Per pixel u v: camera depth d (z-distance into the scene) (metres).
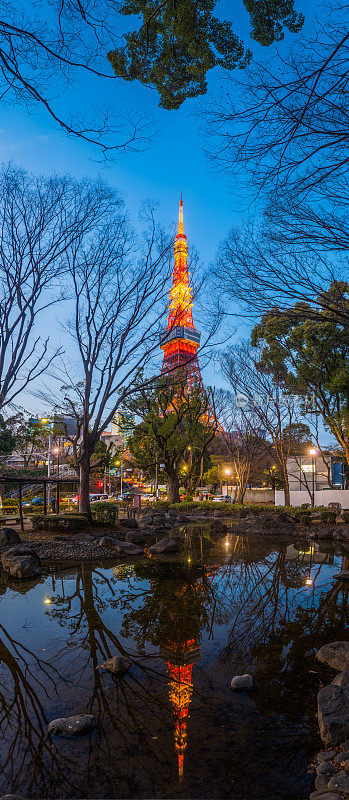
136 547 13.80
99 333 17.30
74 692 4.30
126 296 17.17
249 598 8.10
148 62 4.40
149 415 28.00
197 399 29.44
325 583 9.46
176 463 32.53
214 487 62.22
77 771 3.04
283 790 2.82
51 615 7.00
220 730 3.59
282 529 20.27
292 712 3.90
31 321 14.51
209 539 17.91
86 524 16.38
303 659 5.17
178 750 3.30
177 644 5.66
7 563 10.57
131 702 4.08
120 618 6.83
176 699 4.14
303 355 21.80
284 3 4.21
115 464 60.62
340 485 38.03
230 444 33.59
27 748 3.35
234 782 2.91
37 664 5.00
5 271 14.05
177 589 8.85
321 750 3.29
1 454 41.59
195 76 4.63
